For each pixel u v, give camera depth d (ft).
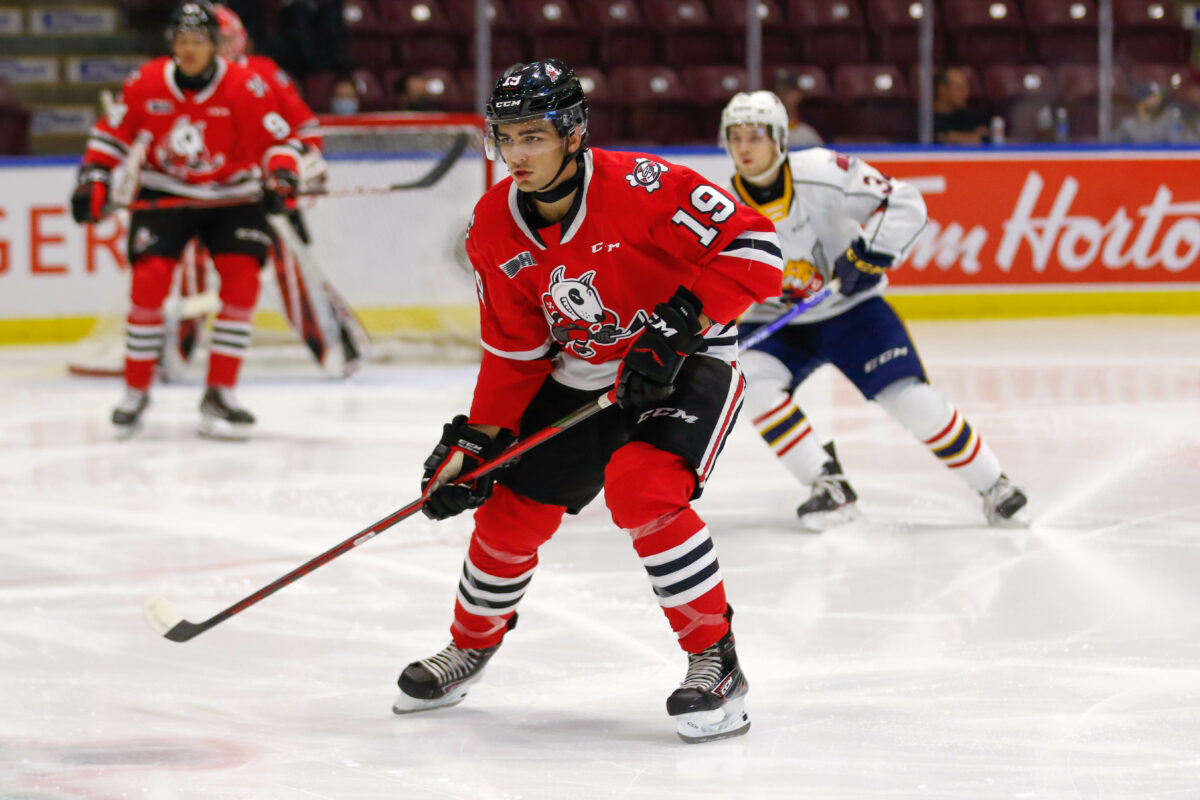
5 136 82.84
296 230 57.67
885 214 35.09
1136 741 21.63
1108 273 84.12
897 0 87.04
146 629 28.68
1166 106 87.04
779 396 36.37
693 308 21.21
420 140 70.38
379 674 25.85
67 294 76.69
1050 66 87.56
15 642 27.81
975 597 30.12
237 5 79.30
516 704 24.11
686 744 21.95
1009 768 20.62
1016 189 82.89
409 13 86.74
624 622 28.81
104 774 20.98
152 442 50.16
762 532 36.63
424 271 70.85
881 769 20.68
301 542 35.99
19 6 86.89
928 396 35.99
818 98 87.76
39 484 43.04
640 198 21.09
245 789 20.35
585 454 22.82
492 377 22.99
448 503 21.99
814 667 25.63
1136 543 34.76
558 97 20.29
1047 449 46.52
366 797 20.01
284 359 69.31
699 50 89.76
